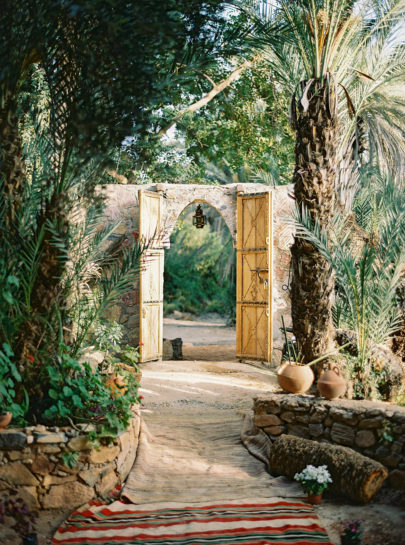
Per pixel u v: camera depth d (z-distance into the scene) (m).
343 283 6.01
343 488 4.35
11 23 3.96
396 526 3.89
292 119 6.22
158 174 13.59
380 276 6.09
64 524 3.97
